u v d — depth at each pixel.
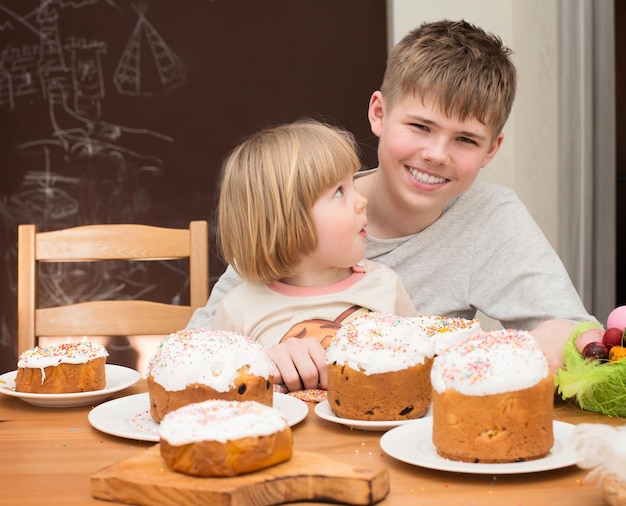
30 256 1.78
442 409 0.77
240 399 0.91
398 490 0.71
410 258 1.64
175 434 0.70
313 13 3.20
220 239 1.34
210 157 3.22
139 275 3.22
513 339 0.81
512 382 0.75
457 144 1.43
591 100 2.40
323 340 1.23
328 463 0.72
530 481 0.73
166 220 3.23
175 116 3.21
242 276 1.32
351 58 3.20
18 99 3.20
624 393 0.95
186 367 0.91
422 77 1.39
